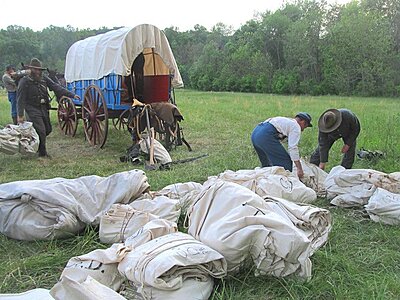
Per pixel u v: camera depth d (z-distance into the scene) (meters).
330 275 3.48
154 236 3.52
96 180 4.62
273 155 5.98
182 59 74.44
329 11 55.09
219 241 3.25
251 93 48.31
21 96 8.26
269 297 3.22
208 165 7.74
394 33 50.69
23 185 4.40
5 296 2.44
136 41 9.20
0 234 4.36
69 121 11.69
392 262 3.82
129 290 3.08
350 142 6.33
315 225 3.94
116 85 9.56
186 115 17.33
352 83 44.91
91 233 4.20
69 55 11.67
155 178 6.71
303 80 49.94
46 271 3.70
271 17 58.22
